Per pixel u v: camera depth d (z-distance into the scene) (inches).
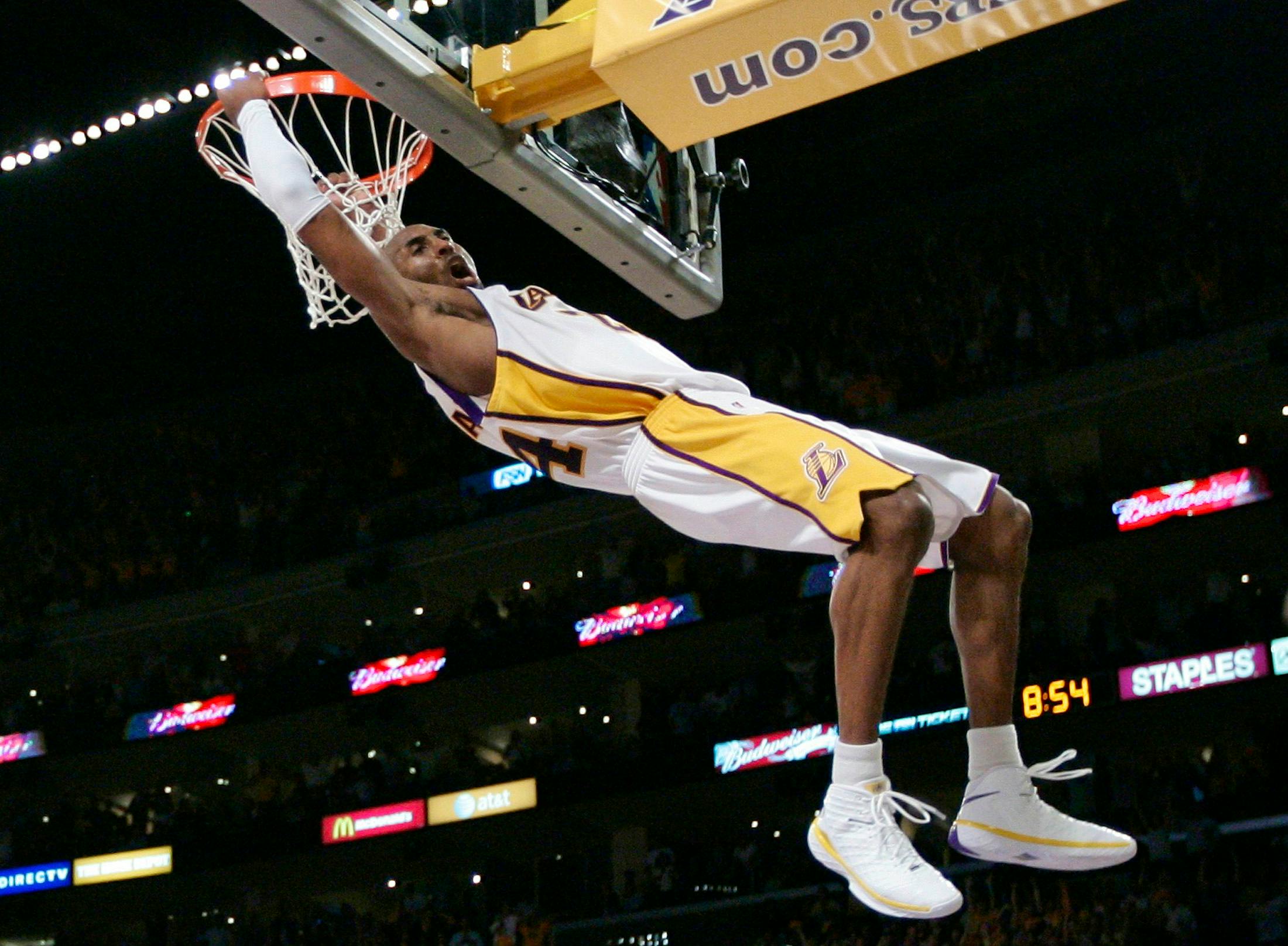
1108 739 597.0
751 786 641.6
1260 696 549.3
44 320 824.3
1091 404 628.4
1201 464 604.7
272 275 810.8
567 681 717.9
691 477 112.3
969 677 115.0
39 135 695.7
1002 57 725.3
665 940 600.7
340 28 131.3
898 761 618.8
